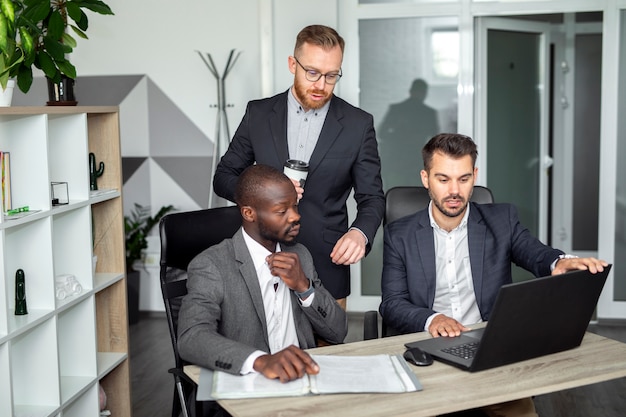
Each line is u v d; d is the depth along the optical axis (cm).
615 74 502
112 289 326
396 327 254
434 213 264
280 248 235
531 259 259
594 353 216
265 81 525
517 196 568
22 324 253
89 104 549
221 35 531
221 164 306
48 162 266
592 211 733
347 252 260
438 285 267
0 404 244
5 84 273
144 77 543
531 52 562
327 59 263
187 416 228
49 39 296
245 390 184
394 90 532
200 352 202
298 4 521
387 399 182
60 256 299
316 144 286
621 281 516
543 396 382
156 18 537
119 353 329
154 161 549
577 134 727
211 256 224
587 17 650
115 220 323
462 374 199
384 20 528
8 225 242
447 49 525
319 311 229
